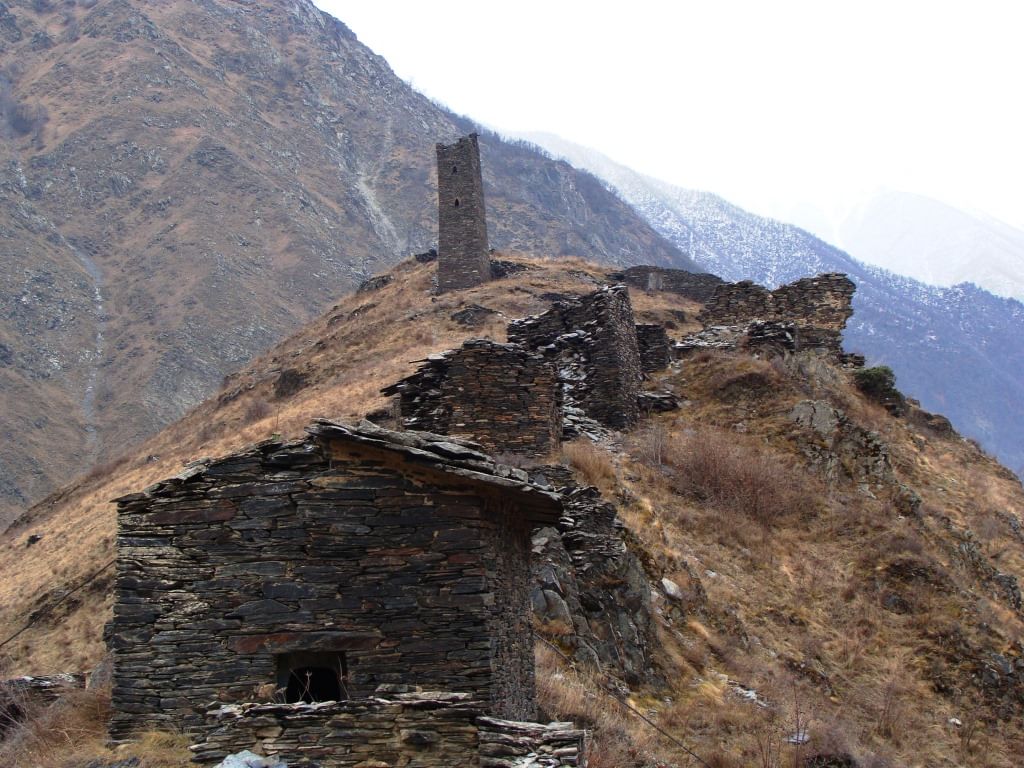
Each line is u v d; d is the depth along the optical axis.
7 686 14.95
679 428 39.53
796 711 21.70
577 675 19.75
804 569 32.66
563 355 39.78
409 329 66.69
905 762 24.11
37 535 46.03
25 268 198.62
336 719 11.85
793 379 43.78
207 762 11.74
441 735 11.80
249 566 13.27
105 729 13.38
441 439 13.93
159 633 13.12
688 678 22.69
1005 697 28.81
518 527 15.10
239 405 64.06
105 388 171.12
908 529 35.38
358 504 13.38
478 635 13.01
